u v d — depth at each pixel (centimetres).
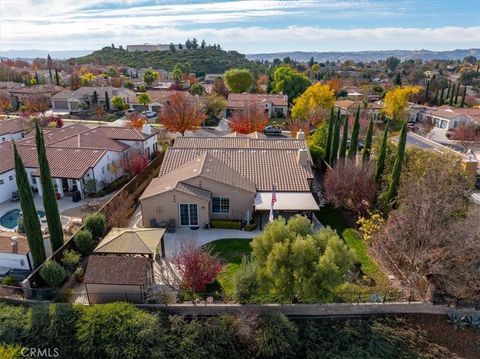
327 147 5334
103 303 2520
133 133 5397
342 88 14812
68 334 2300
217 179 3641
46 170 2703
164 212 3575
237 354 2325
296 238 2502
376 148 4906
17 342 2266
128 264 2556
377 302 2583
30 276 2553
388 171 3969
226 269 2938
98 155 4512
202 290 2639
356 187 3809
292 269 2434
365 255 3194
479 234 2642
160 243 3070
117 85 14038
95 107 10106
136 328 2298
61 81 14738
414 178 3453
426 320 2562
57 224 2841
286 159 4253
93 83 14012
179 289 2659
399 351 2356
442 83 14500
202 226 3612
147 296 2581
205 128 8344
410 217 2883
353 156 4562
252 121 7088
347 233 3591
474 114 9531
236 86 12719
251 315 2445
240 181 3809
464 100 12231
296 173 4059
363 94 13262
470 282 2580
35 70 17975
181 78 16288
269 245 2531
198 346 2322
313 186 4784
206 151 4384
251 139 5066
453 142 8250
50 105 10631
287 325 2412
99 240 3231
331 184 4006
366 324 2522
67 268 2791
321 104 8388
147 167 4900
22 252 2794
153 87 14762
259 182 3934
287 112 10194
